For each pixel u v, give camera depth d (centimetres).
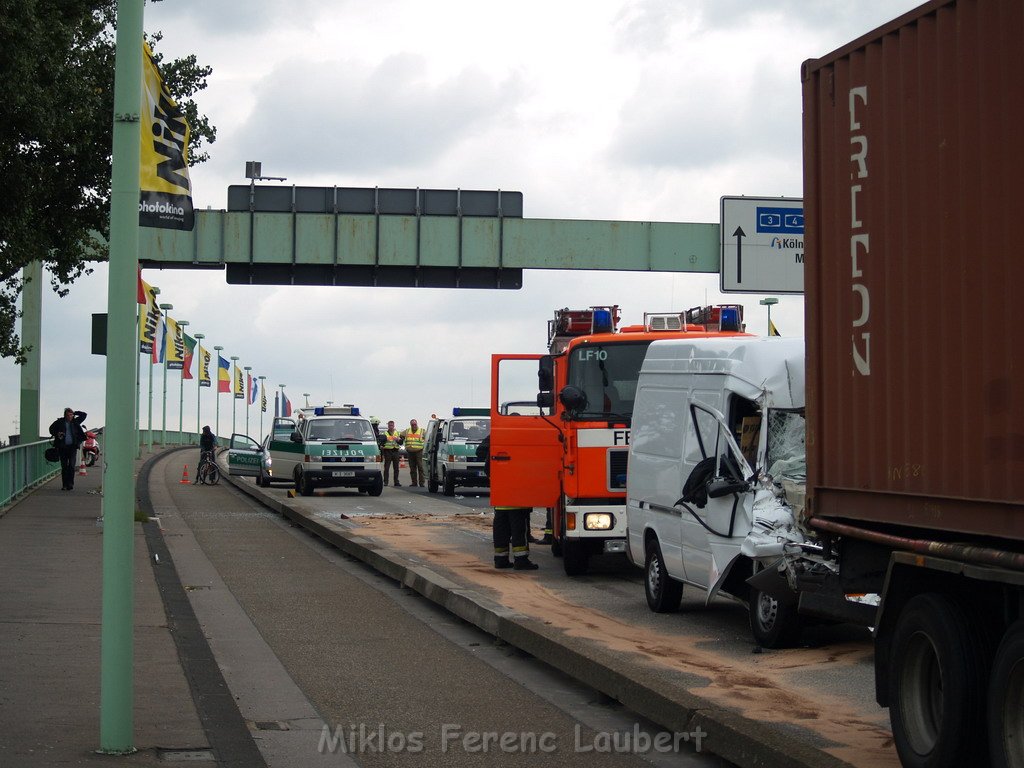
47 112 2462
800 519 1052
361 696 925
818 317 824
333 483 3684
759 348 1183
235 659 1072
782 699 890
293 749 767
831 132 805
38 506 2591
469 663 1061
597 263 3659
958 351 668
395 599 1465
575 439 1596
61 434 3141
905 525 730
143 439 7406
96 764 681
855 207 774
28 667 946
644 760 746
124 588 707
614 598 1457
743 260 1780
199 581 1619
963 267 662
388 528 2438
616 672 879
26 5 2259
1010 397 621
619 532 1589
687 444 1261
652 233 3675
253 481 4659
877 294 750
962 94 661
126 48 708
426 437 4512
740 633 1197
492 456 1711
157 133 1390
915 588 705
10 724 766
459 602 1296
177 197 1396
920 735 679
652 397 1388
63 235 2898
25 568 1570
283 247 3622
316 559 1911
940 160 682
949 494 673
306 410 4312
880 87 749
